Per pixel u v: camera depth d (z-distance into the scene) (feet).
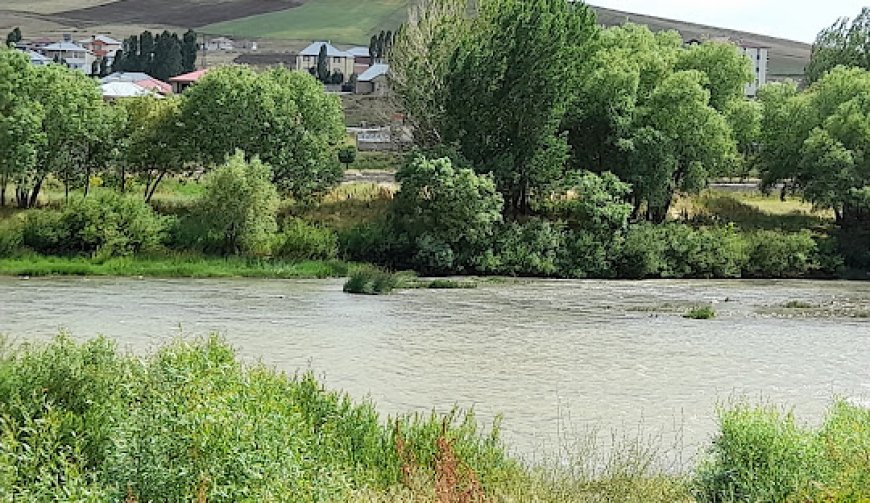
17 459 34.96
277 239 175.94
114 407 39.88
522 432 72.18
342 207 197.67
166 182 220.84
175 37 646.74
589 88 203.21
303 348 103.71
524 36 192.13
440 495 37.70
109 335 106.22
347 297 144.46
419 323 122.11
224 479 33.71
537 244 180.55
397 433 48.96
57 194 201.77
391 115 284.41
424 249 175.73
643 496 48.29
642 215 208.13
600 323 126.41
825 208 205.26
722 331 122.62
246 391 41.96
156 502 33.27
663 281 176.76
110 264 164.14
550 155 195.21
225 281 159.94
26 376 47.37
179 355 46.85
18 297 134.00
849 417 49.62
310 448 41.73
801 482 42.73
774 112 222.07
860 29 320.29
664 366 99.35
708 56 224.74
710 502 45.68
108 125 189.67
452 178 177.78
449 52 208.03
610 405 81.76
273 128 195.31
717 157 201.57
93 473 35.01
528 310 136.05
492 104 193.77
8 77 178.29
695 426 75.05
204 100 193.57
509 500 43.68
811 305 148.05
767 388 90.12
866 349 111.96
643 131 194.80
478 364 97.66
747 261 185.26
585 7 206.18
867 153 198.29
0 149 174.60
